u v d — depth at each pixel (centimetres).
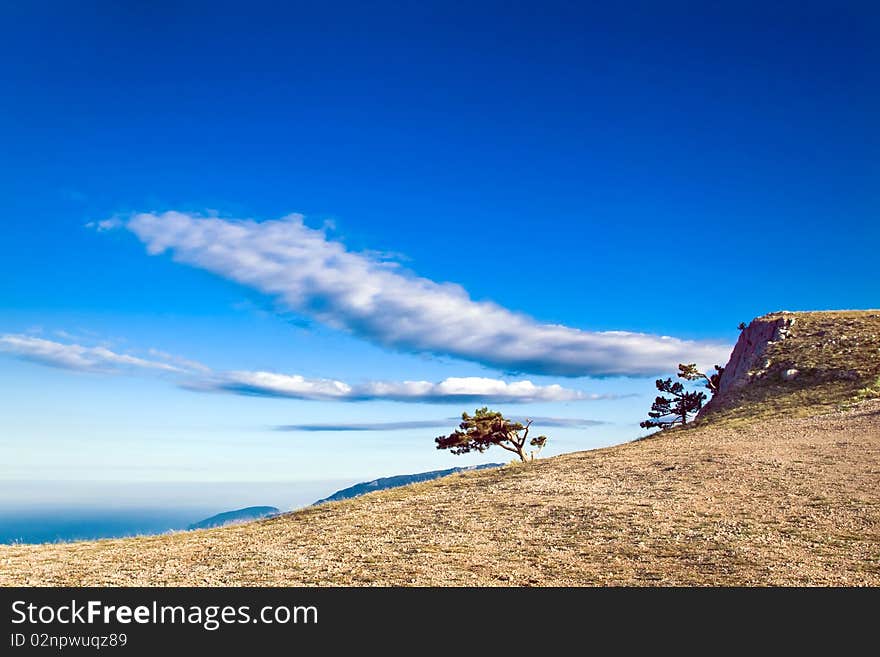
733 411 5422
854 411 4253
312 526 2314
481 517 2186
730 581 1408
